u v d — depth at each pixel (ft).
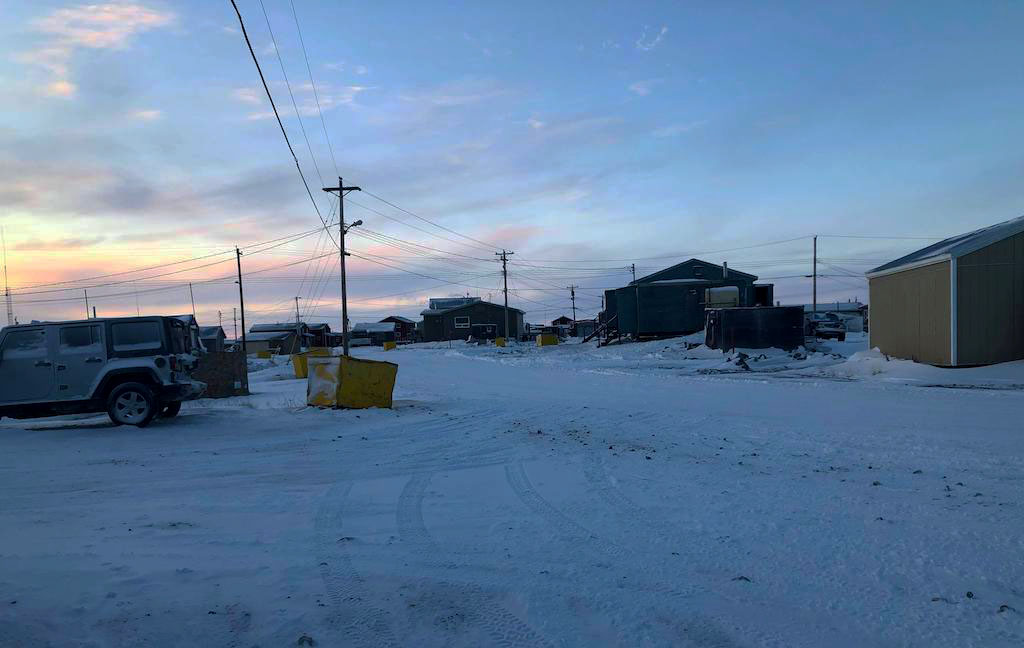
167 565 17.13
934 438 33.96
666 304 170.91
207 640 13.00
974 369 65.87
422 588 15.79
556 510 22.38
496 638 13.32
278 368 140.05
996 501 22.27
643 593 15.47
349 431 39.60
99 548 18.53
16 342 40.63
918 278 73.82
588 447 33.58
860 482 25.36
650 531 19.98
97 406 41.19
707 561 17.46
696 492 24.32
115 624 13.50
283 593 15.39
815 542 18.67
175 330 43.50
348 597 15.21
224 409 51.42
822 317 186.39
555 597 15.24
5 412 39.88
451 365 118.93
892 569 16.62
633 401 53.67
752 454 31.24
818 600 14.98
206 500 24.25
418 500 24.02
